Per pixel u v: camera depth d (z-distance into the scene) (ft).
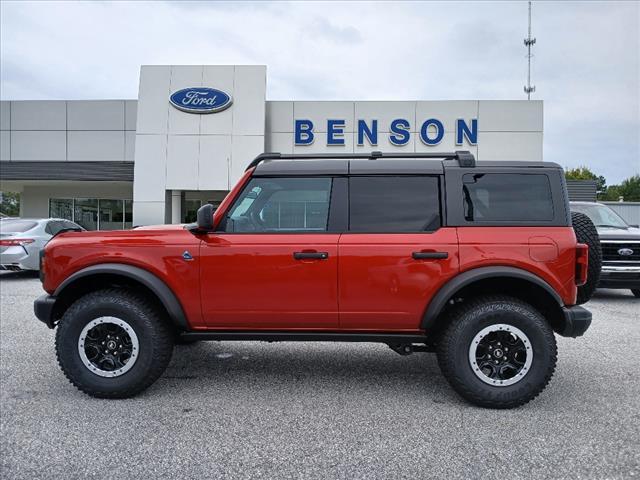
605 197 241.35
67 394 12.73
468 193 12.11
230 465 9.18
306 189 12.48
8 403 12.10
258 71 61.00
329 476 8.80
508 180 12.15
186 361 15.79
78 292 13.21
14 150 69.62
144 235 12.47
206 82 61.00
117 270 12.12
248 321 12.35
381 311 11.97
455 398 12.64
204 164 60.85
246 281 12.09
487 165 12.31
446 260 11.74
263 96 60.90
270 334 12.34
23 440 10.11
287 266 12.01
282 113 62.75
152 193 61.00
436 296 11.75
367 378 14.23
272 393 12.94
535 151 60.64
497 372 11.82
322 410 11.82
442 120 61.62
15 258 33.09
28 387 13.23
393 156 12.62
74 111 69.10
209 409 11.83
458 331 11.72
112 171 68.03
